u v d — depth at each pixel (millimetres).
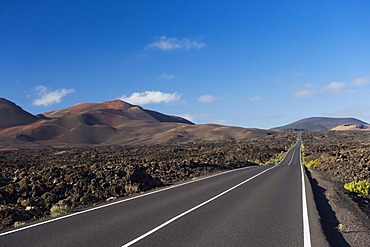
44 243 10453
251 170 41875
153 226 12586
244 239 10836
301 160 68875
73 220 13750
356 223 13477
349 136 195125
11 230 12203
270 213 15016
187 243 10383
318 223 13047
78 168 33562
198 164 46562
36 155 80625
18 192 23594
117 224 12938
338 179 33000
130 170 28469
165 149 95062
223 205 17062
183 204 17406
